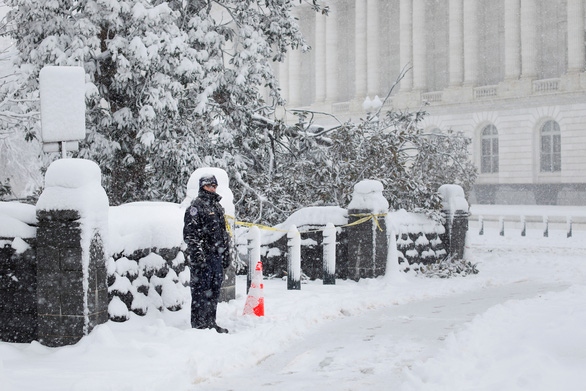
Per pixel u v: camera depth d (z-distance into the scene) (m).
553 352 6.48
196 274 8.06
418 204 16.41
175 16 15.48
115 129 15.55
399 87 69.62
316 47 72.94
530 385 5.29
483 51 62.81
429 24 67.50
